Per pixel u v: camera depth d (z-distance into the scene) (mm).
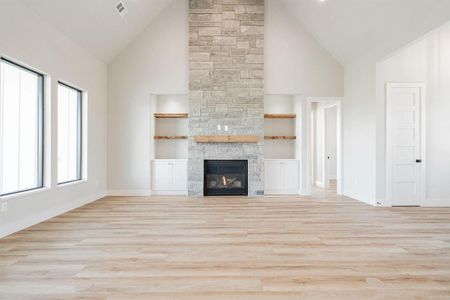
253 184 6914
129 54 6867
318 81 7027
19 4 3930
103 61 6625
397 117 5746
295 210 5297
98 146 6453
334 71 7035
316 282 2459
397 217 4754
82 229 4035
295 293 2270
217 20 6871
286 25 7008
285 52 6996
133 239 3602
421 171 5738
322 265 2812
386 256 3045
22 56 3996
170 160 6969
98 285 2391
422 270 2705
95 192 6320
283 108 7645
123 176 6875
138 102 6883
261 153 6918
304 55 7020
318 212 5125
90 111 6082
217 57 6875
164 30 6891
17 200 3943
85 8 4844
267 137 7227
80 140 5930
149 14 6527
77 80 5535
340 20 5828
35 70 4375
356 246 3348
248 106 6914
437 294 2262
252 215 4898
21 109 4621
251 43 6914
